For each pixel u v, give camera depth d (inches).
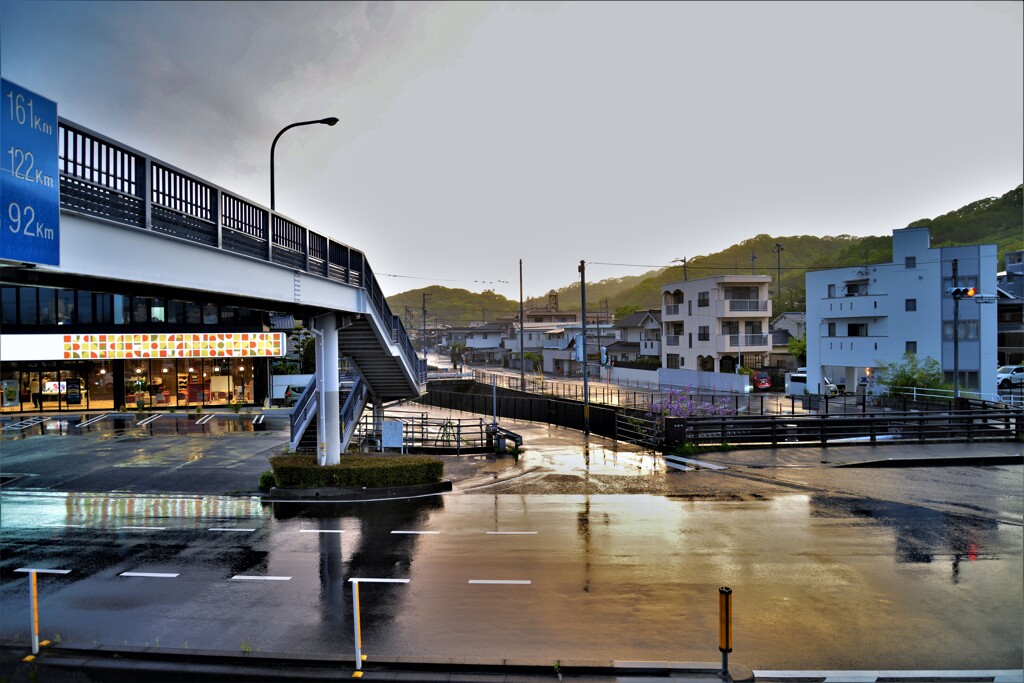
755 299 2160.4
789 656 310.8
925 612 360.8
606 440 1072.8
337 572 431.2
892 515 561.9
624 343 3026.6
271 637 335.0
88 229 323.6
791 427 998.4
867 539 493.4
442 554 466.9
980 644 323.0
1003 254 2516.0
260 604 377.4
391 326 934.4
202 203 435.8
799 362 2442.2
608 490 674.2
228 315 1601.9
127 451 952.9
